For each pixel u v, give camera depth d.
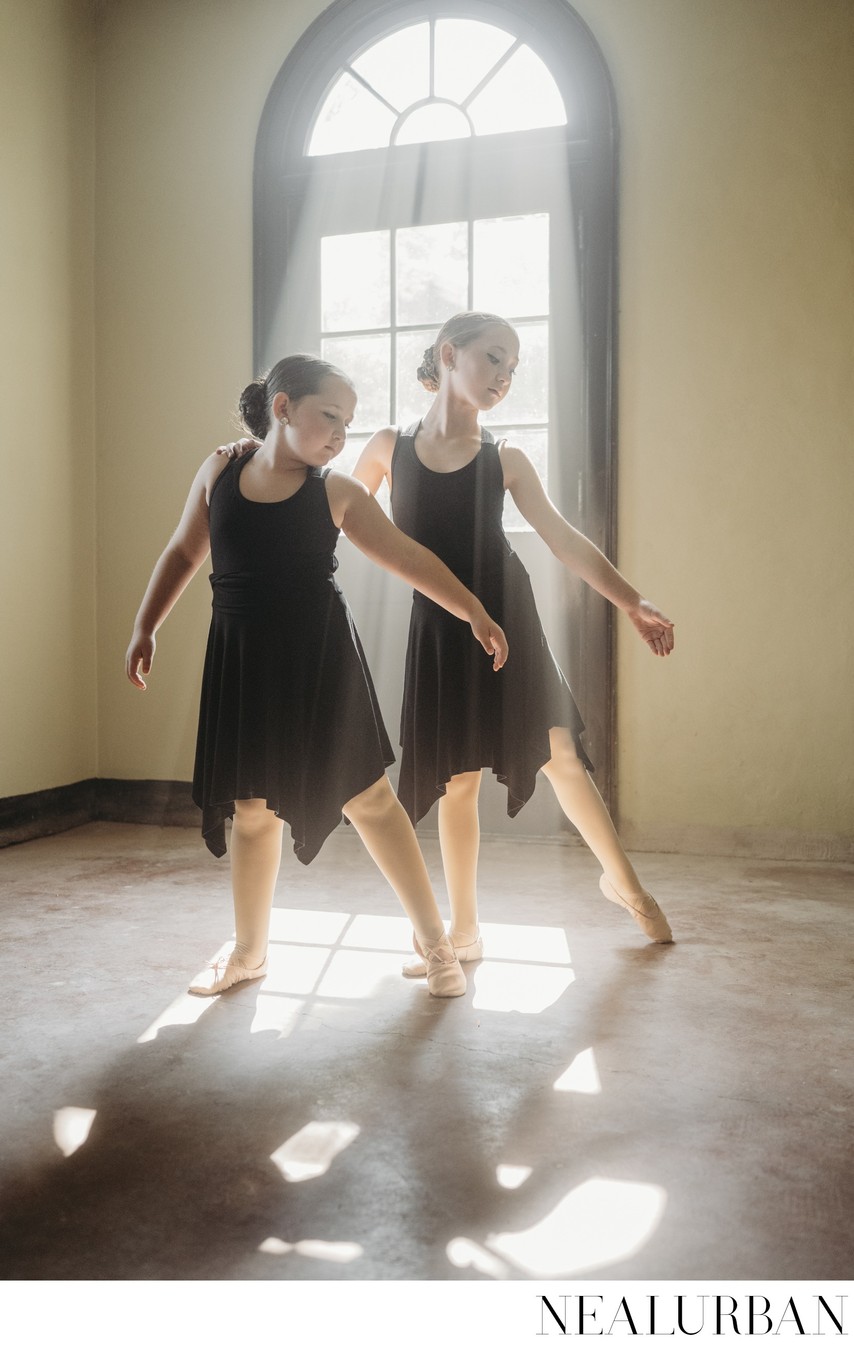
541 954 2.41
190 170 4.01
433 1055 1.82
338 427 2.02
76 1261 1.23
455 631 2.21
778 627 3.50
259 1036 1.91
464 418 2.24
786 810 3.50
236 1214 1.32
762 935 2.57
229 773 2.07
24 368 3.74
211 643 2.12
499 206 3.72
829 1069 1.77
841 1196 1.37
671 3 3.54
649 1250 1.25
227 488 2.07
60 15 3.90
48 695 3.86
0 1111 1.61
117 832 3.88
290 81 3.88
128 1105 1.63
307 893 2.98
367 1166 1.44
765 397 3.49
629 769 3.63
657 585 3.59
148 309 4.06
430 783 2.25
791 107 3.45
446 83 3.79
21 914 2.75
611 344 3.59
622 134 3.59
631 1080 1.72
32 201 3.77
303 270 3.92
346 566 3.84
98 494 4.10
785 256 3.46
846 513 3.43
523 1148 1.50
